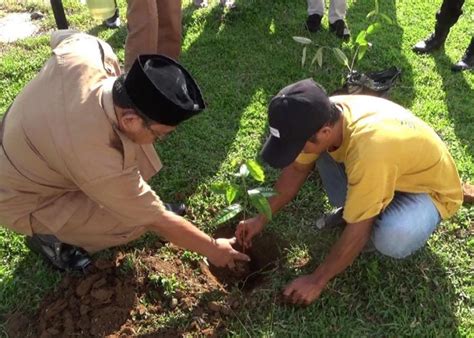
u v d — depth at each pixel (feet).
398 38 15.51
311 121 7.63
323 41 15.34
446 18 14.34
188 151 12.19
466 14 16.51
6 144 8.29
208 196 11.27
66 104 7.61
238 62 14.74
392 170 8.07
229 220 10.75
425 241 9.37
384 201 8.29
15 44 15.64
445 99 13.46
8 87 14.02
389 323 9.06
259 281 10.00
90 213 8.93
